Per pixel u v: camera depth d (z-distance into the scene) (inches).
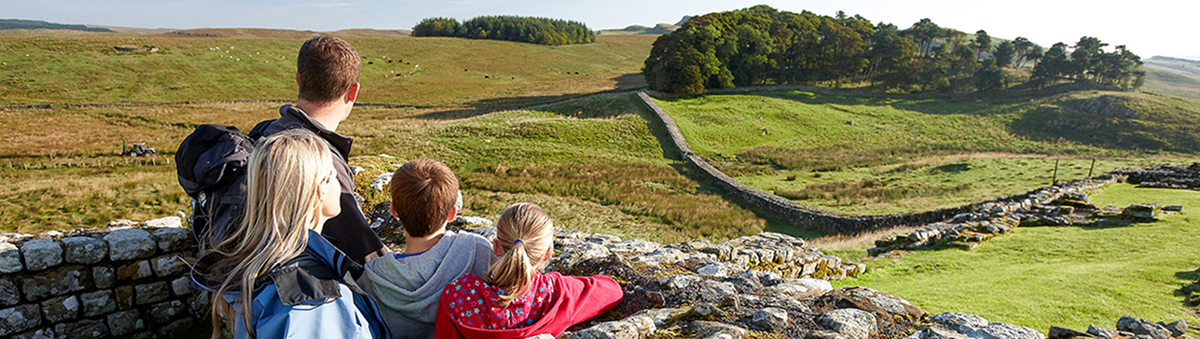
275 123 84.4
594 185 1151.6
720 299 144.4
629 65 5000.0
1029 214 532.7
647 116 1924.2
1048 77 3479.3
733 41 2795.3
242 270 63.7
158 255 195.3
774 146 1808.6
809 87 2871.6
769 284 171.8
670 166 1445.6
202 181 69.0
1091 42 3673.7
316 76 82.9
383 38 4904.0
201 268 72.0
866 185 1207.6
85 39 3462.1
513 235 99.1
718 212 968.9
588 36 6446.9
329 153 72.6
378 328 81.3
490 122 1796.3
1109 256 350.9
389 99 2955.2
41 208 690.8
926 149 1863.9
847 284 314.8
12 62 2844.5
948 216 738.8
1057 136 2207.2
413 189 90.4
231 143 72.7
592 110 2094.0
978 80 3122.5
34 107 2172.7
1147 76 5915.4
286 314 64.5
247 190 66.7
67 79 2751.0
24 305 172.7
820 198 1107.3
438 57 4456.2
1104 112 2412.6
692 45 2618.1
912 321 133.0
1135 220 453.1
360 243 87.8
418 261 92.9
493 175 1195.3
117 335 190.4
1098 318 228.1
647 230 844.6
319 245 77.0
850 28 3420.3
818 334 115.0
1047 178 1084.5
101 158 1202.0
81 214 688.4
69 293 180.2
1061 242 403.5
